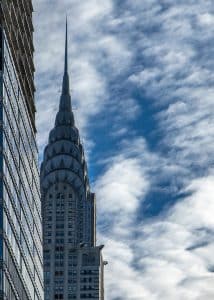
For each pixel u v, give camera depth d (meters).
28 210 169.38
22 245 158.88
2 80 149.25
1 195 142.12
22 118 167.88
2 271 137.75
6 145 148.75
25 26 190.25
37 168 186.88
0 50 151.62
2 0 159.25
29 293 165.62
